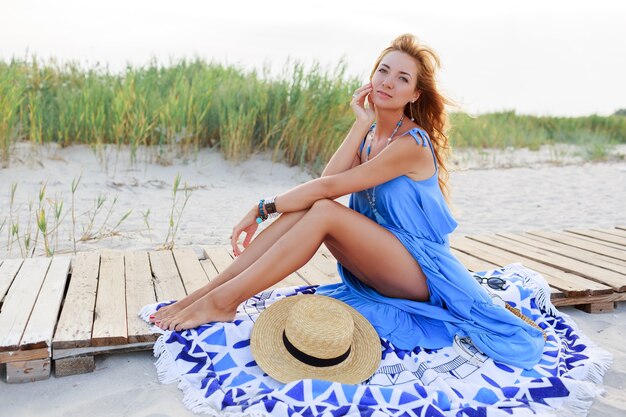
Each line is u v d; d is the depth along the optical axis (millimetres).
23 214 5605
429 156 2896
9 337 2621
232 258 4203
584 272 3977
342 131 8500
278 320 2787
